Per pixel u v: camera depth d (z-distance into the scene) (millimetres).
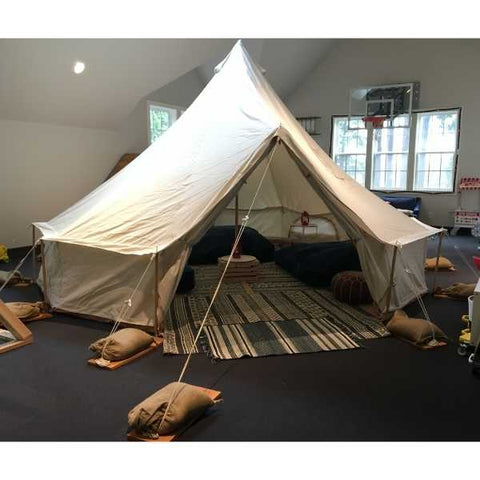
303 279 4336
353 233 3516
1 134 5797
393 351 2871
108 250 3080
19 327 2930
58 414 2115
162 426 1934
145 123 7930
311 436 1965
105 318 3250
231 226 5629
